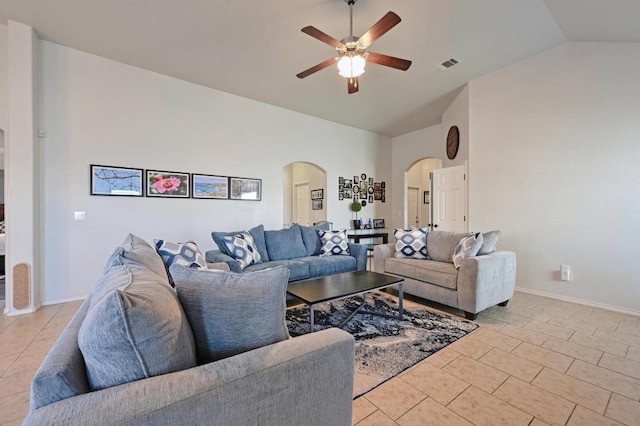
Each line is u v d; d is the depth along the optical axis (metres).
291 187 8.12
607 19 2.72
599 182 3.22
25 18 2.86
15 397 1.68
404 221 6.96
